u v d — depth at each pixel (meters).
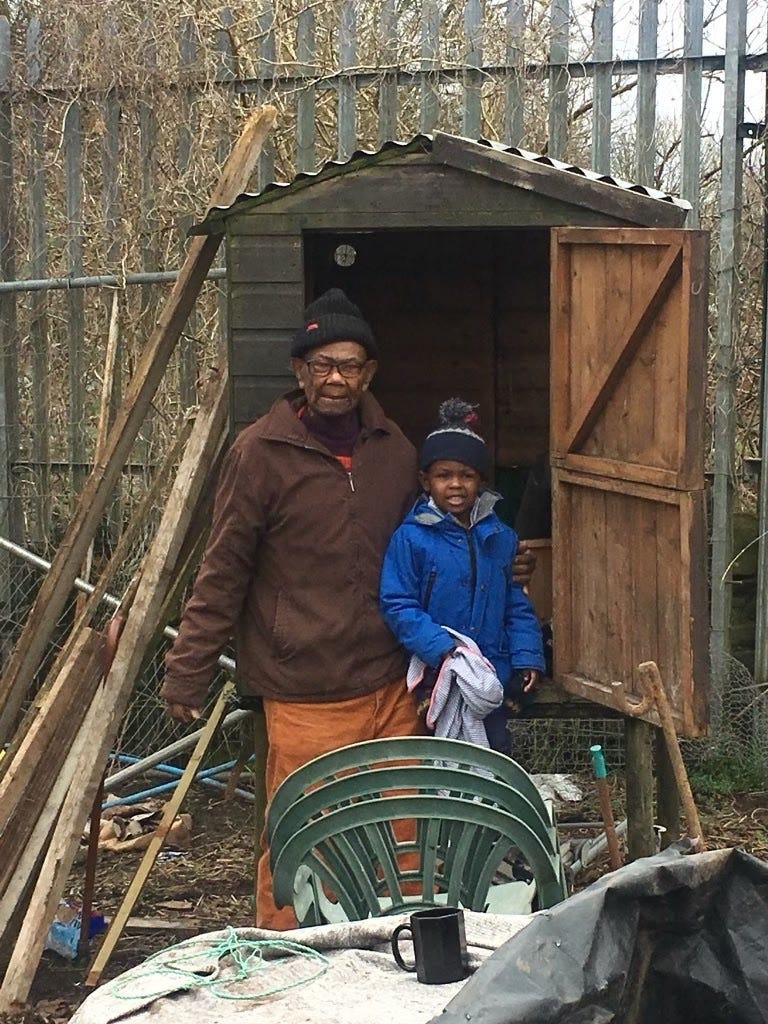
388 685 4.23
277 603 4.21
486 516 4.22
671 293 3.77
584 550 4.29
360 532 4.17
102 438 5.20
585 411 4.18
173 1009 2.33
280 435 4.14
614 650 4.15
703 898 2.22
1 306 6.54
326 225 4.36
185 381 6.45
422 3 6.14
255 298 4.41
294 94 6.29
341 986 2.38
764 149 6.07
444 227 4.32
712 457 6.19
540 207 4.28
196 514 4.89
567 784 6.09
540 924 2.10
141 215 6.42
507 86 6.11
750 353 6.22
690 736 3.78
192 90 6.35
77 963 4.61
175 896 5.20
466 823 3.09
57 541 6.62
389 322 6.27
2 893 4.42
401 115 6.52
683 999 2.22
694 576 3.73
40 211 6.53
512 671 4.29
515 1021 1.97
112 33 6.38
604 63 6.02
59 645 6.47
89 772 4.36
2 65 6.48
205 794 6.29
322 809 3.17
